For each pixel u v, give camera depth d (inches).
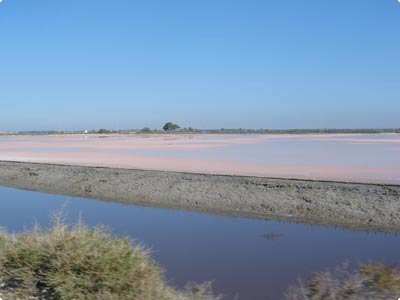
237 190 751.1
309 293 257.4
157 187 820.0
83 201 789.2
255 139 3061.0
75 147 2119.8
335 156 1350.9
